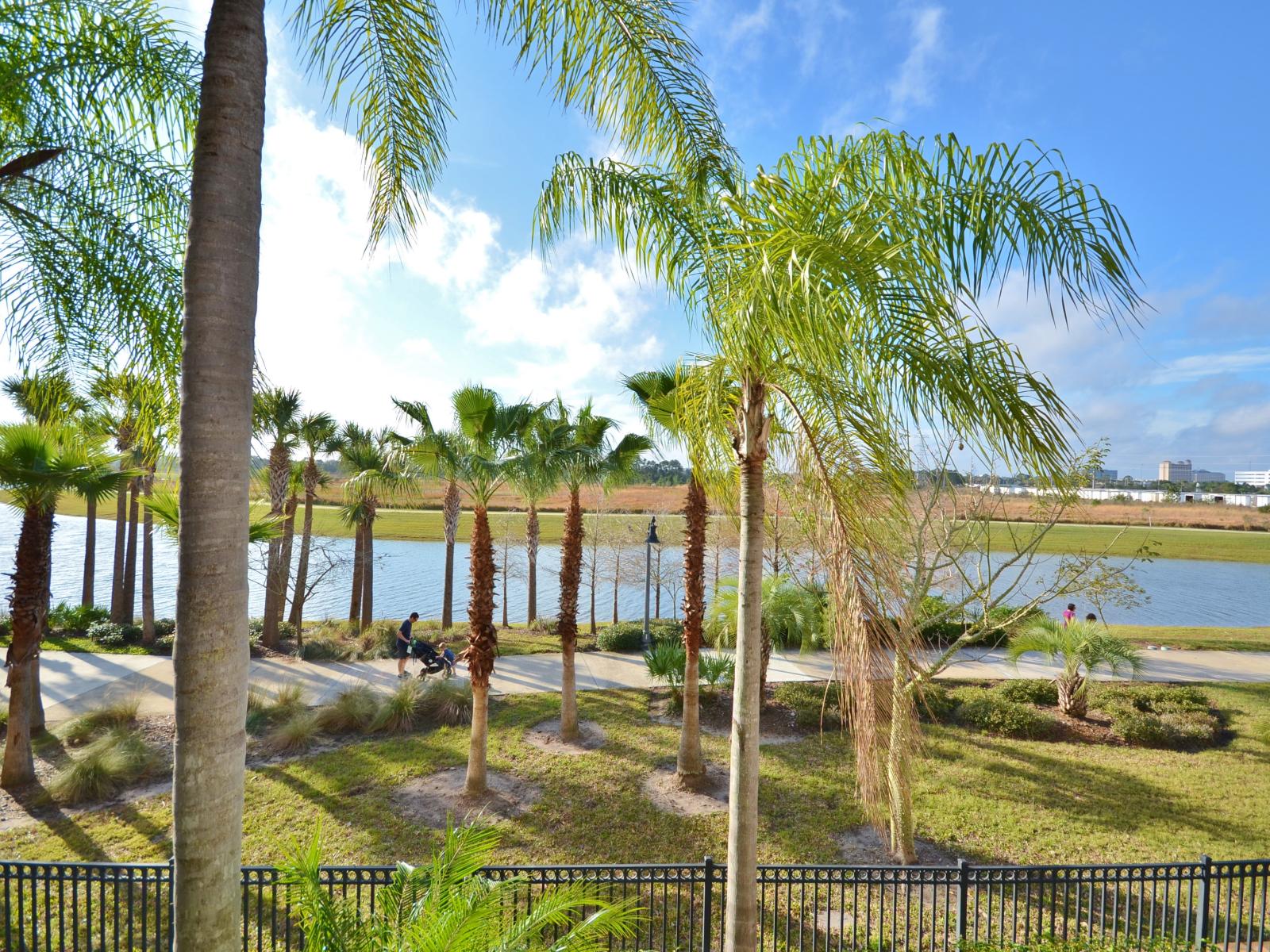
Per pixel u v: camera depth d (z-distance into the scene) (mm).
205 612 2334
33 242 4297
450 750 10438
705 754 10398
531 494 10258
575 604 10953
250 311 2453
